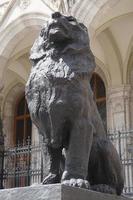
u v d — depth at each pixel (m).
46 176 3.98
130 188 13.23
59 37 3.99
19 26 18.31
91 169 4.20
